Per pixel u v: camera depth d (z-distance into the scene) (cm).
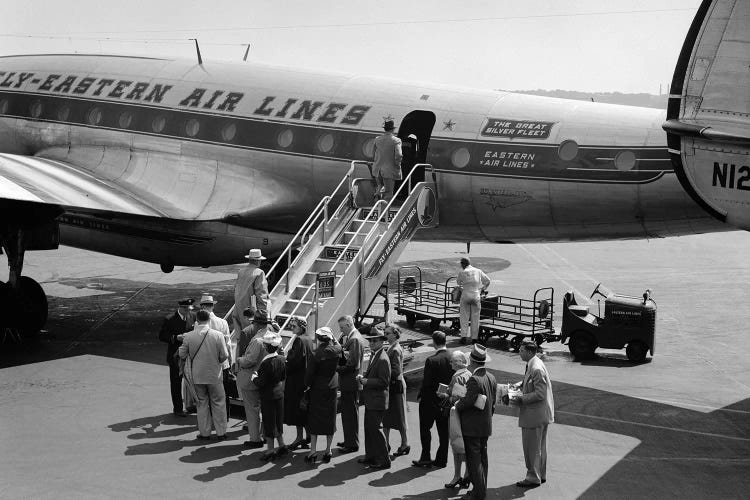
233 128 1820
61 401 1262
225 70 1919
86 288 2342
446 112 1611
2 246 1603
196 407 1149
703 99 1063
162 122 1908
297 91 1794
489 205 1555
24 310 1672
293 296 1338
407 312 1878
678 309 2162
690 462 1037
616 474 993
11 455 1028
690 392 1370
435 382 996
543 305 1658
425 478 977
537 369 940
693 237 4062
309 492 928
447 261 3059
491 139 1542
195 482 952
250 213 1770
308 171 1734
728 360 1606
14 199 1453
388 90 1712
